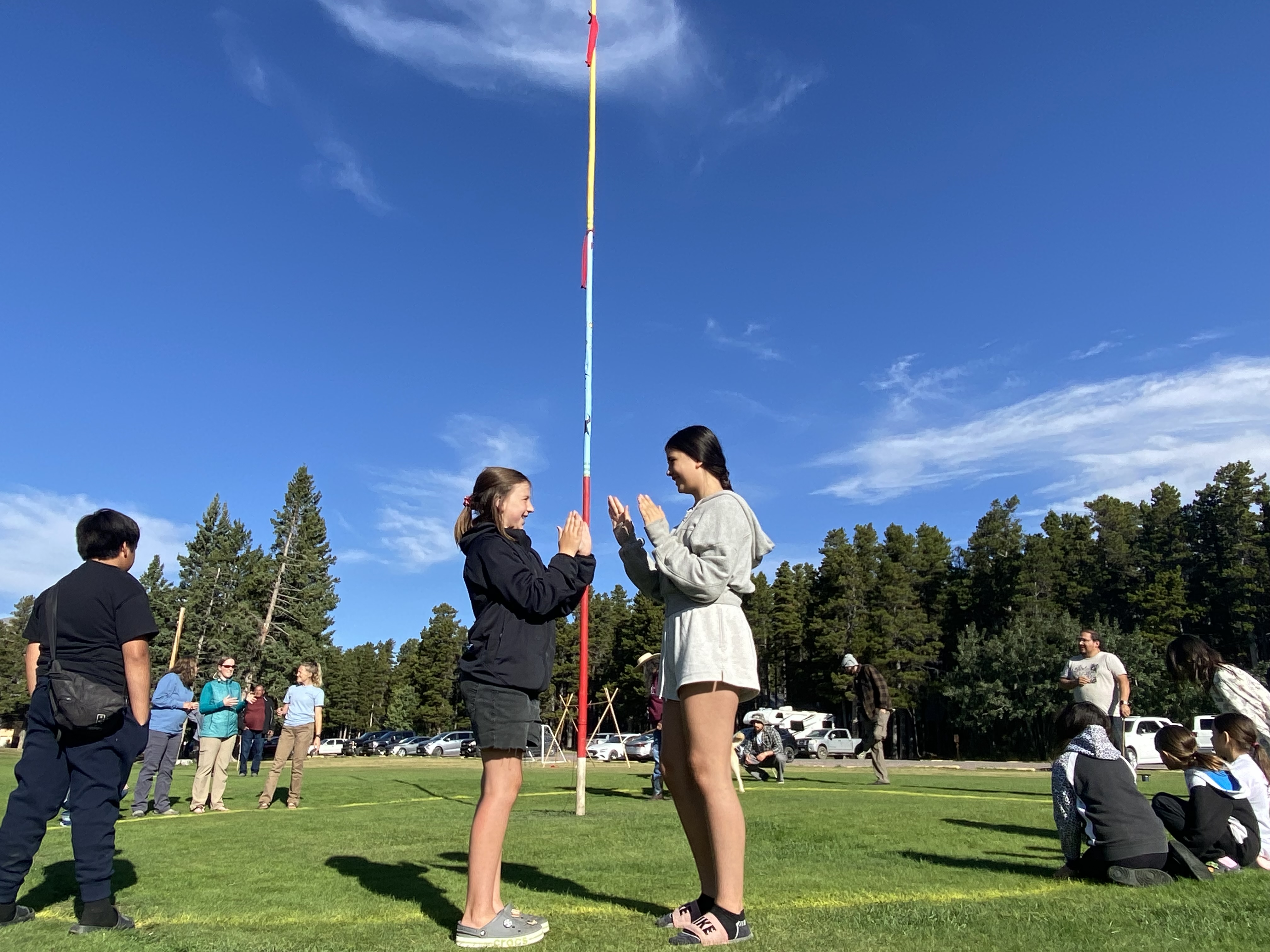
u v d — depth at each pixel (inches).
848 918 125.3
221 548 2363.4
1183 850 161.9
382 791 461.7
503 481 135.2
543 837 232.7
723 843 116.3
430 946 114.0
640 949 110.7
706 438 141.0
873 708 516.7
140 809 332.5
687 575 122.9
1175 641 222.8
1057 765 171.0
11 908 134.4
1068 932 114.6
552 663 130.2
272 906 143.2
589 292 327.6
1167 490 2297.0
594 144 340.8
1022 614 2103.8
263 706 721.6
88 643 139.0
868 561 2356.1
